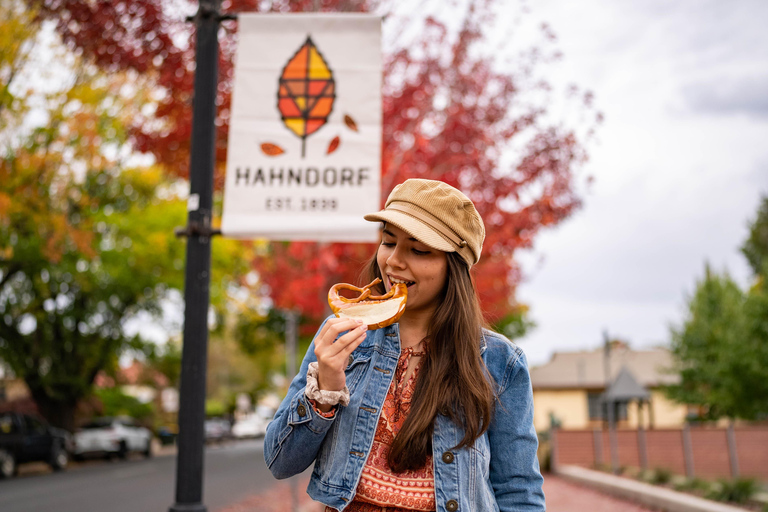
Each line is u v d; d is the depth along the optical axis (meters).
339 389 1.64
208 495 11.65
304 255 7.91
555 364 37.47
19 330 20.88
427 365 1.75
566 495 11.74
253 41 4.18
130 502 10.98
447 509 1.62
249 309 21.88
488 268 9.05
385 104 7.03
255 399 58.38
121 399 32.66
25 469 18.70
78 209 17.89
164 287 22.12
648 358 36.81
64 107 12.05
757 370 16.47
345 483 1.66
